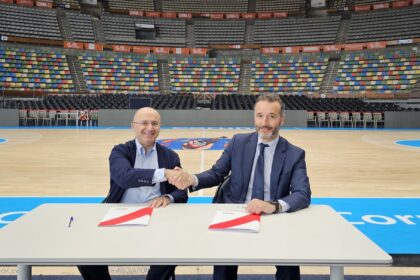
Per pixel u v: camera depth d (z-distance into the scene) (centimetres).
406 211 475
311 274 297
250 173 257
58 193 567
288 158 251
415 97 2341
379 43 2689
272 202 218
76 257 155
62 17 2823
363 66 2662
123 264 155
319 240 175
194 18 3070
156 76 2786
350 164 824
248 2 3114
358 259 155
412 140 1319
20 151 1002
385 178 682
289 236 180
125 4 3022
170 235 181
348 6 2936
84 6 2934
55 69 2634
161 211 220
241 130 1703
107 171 739
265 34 3006
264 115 249
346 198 539
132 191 262
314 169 766
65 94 2512
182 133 1527
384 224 423
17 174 706
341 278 162
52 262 154
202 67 2850
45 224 196
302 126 1942
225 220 200
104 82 2697
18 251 161
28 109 1945
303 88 2673
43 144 1153
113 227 192
